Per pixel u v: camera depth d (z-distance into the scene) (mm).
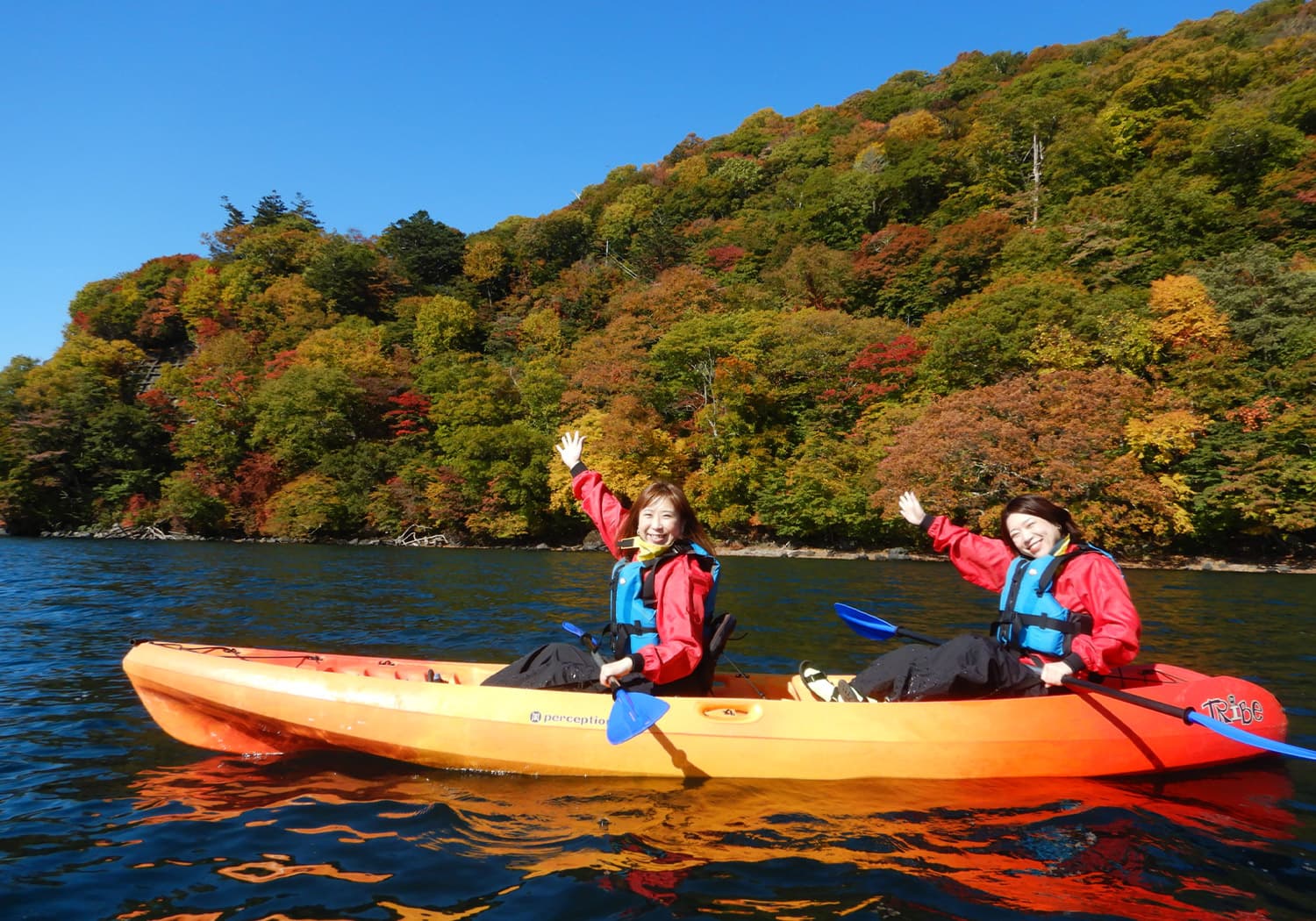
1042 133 46750
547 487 29859
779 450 28328
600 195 70250
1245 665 5754
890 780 3082
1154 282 25781
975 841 2523
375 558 19344
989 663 3285
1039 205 41656
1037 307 25875
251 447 36188
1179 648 6496
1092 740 3221
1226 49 43312
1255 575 17516
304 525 30172
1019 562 3580
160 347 55438
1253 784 3146
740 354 30000
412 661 4191
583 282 53656
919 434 22000
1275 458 20203
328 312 53625
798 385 29391
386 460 33219
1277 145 33281
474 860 2369
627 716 2938
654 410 31250
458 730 3232
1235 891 2197
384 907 2082
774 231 52312
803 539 26844
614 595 3389
